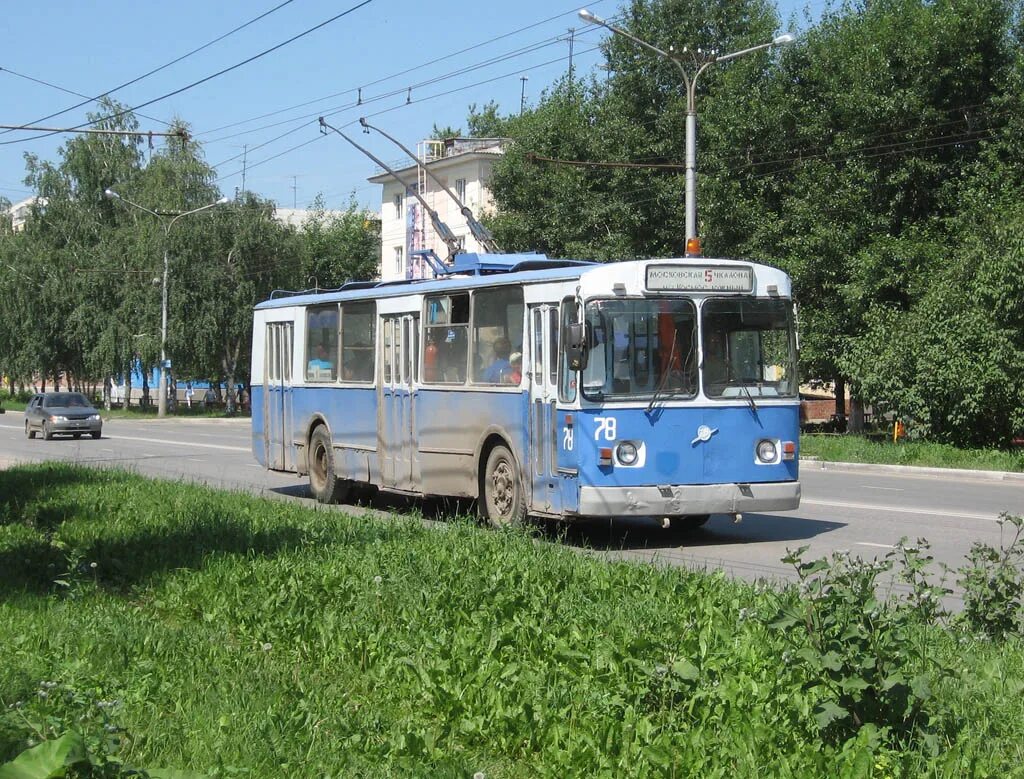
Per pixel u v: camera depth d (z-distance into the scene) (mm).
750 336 12961
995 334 26203
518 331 13570
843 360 30422
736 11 40375
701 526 14578
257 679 6641
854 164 32844
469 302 14523
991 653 6695
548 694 5879
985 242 26984
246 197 58031
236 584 9336
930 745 4922
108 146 67500
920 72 32281
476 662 6500
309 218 87062
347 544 11094
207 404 71375
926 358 27531
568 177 40188
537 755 5375
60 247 67438
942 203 32594
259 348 20344
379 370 16578
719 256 36469
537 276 13195
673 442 12516
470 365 14500
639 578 8844
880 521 14891
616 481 12320
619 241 39656
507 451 13812
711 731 5352
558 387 12703
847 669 5199
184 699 6250
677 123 39250
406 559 9711
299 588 8781
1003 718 5523
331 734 5652
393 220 69938
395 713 6141
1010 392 26422
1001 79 32344
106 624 8148
